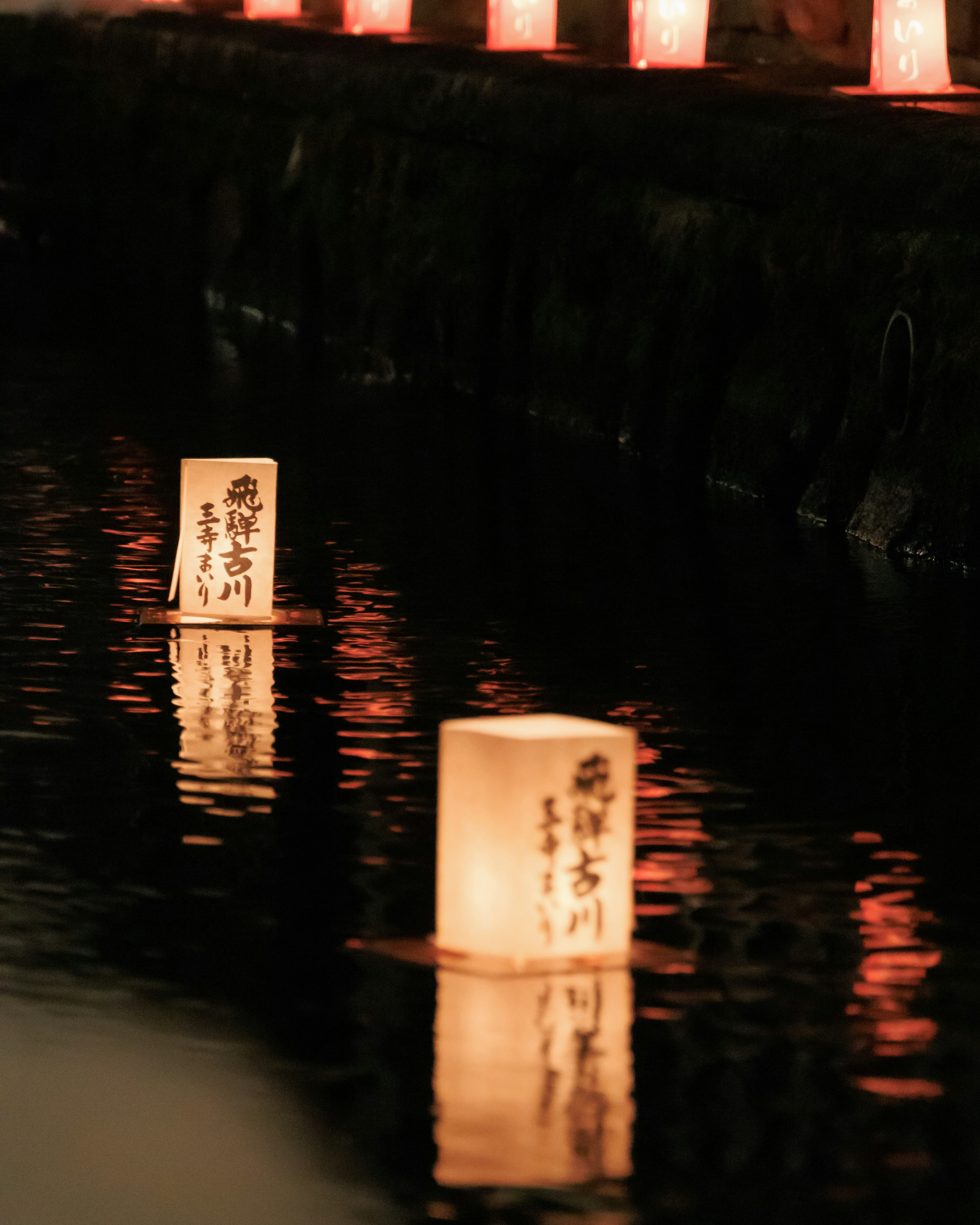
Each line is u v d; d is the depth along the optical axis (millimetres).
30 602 25000
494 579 26781
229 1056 12328
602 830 13633
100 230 70125
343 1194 10758
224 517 23953
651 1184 10891
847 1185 10891
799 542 29547
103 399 41531
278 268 54375
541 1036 12602
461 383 44031
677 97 35938
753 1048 12492
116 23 67250
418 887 15172
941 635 23906
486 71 42438
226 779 17922
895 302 30594
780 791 17906
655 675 22016
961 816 17234
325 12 65125
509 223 42688
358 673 21844
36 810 16984
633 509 31859
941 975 13656
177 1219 10508
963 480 28031
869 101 32531
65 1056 12320
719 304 35000
